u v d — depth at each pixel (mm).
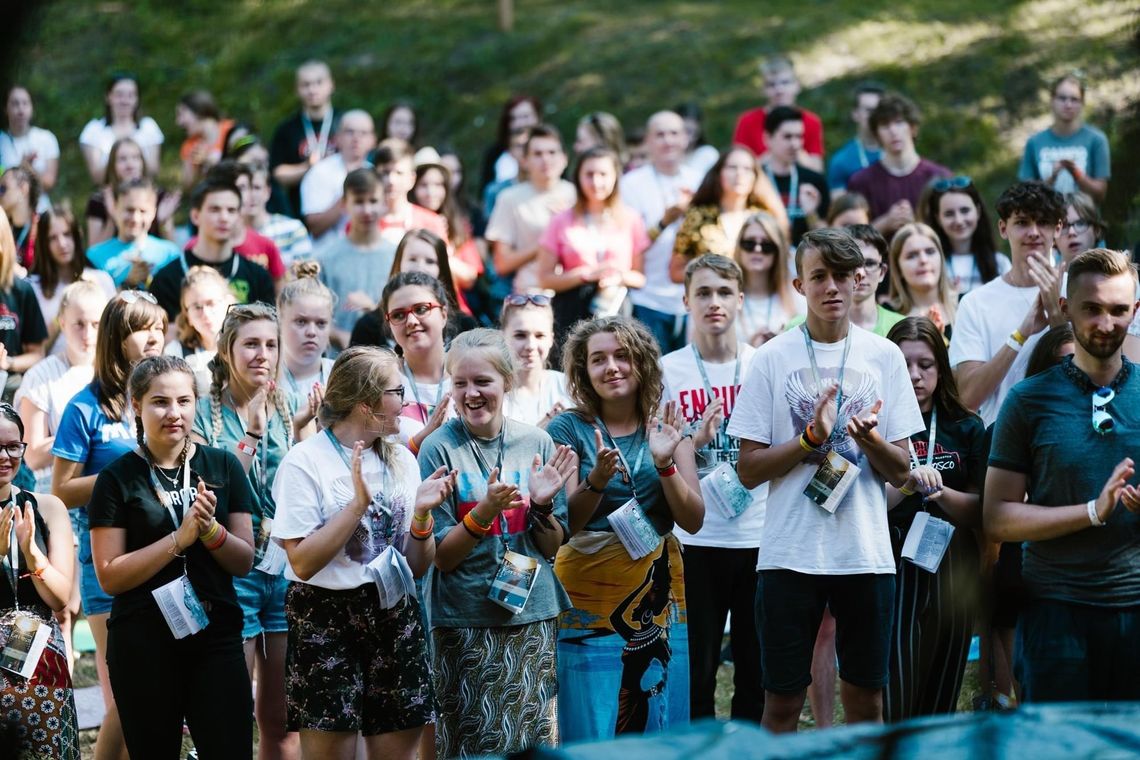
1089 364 12250
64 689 12914
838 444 13422
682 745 7086
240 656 12836
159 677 12484
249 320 14641
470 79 45469
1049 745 6902
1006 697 14992
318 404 14680
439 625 13047
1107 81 30609
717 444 15734
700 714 15211
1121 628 11930
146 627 12484
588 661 13562
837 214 22188
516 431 13648
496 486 12547
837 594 13383
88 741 16312
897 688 14211
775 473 13367
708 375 15984
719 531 15125
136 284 22062
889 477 13234
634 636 13594
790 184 26406
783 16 46594
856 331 13875
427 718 12633
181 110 33031
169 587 12297
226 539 12688
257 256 22672
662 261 23391
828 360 13703
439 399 15562
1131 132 17562
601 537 13586
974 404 16438
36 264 21719
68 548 13406
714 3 48781
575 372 14094
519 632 12953
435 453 13336
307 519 12547
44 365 17516
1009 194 16781
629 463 13906
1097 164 26094
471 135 42969
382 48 47938
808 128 30875
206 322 17547
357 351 12922
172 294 20156
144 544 12734
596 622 13594
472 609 12938
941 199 21094
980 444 14633
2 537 12625
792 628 13281
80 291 17328
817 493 13148
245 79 47531
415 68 46375
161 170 41531
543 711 12992
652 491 13805
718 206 22219
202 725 12531
